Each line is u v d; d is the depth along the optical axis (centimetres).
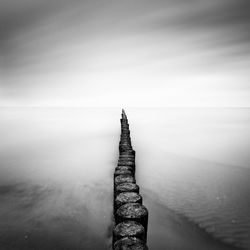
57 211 496
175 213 488
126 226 271
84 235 409
